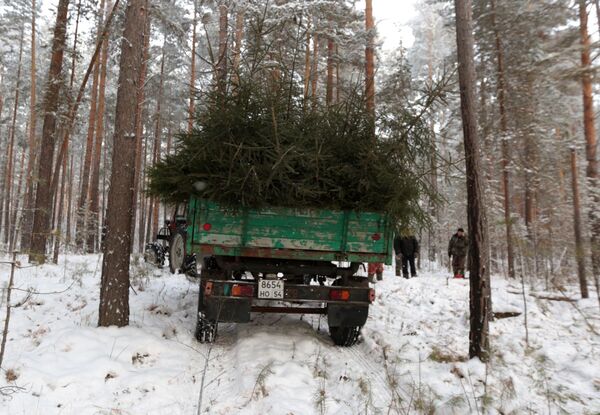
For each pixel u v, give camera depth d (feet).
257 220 15.93
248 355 15.46
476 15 50.75
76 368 13.14
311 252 16.34
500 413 11.46
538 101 47.34
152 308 21.04
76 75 74.74
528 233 47.21
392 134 16.97
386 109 17.30
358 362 15.89
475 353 15.37
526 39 46.57
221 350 16.83
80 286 25.84
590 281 40.78
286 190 15.52
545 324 23.20
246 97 15.80
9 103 105.60
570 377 15.23
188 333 18.04
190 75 67.21
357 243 16.51
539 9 44.88
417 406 11.88
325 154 16.03
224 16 39.29
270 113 15.67
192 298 24.47
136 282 27.40
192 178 15.71
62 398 11.55
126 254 17.25
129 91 17.29
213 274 17.06
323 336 19.48
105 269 16.94
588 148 39.01
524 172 50.01
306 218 16.21
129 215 17.39
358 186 16.06
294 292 16.24
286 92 16.98
